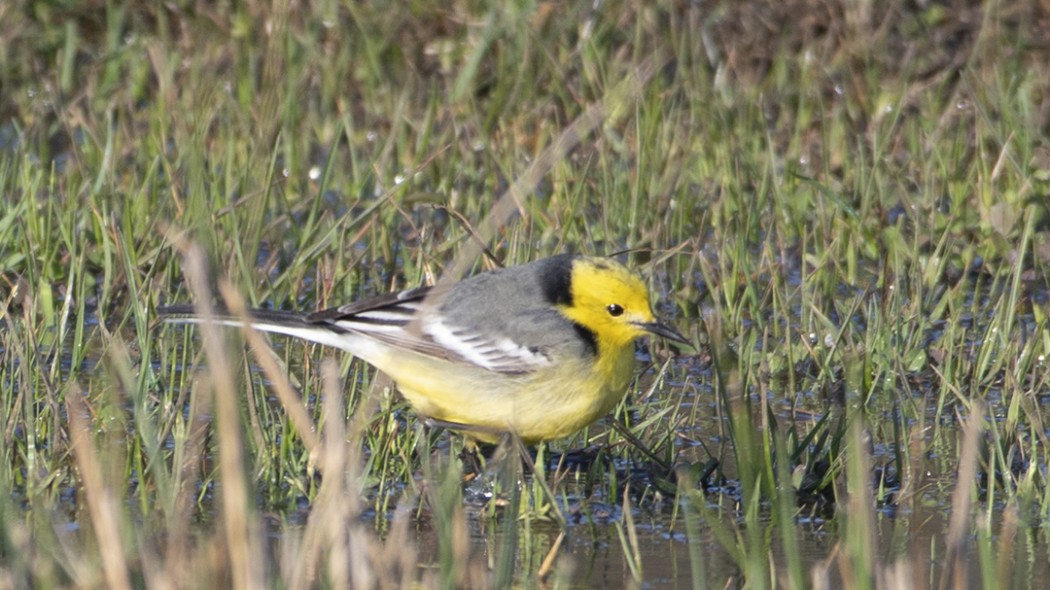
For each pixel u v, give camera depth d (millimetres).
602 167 16828
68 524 9562
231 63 20250
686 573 9156
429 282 13000
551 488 10703
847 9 20172
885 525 10016
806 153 18188
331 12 20484
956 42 20359
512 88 19453
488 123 18781
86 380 12375
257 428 10414
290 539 9328
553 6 20641
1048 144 16953
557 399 10516
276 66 19047
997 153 17719
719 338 10945
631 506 10461
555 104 19078
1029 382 12844
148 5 20938
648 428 11836
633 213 15922
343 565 7672
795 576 8125
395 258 15406
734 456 11297
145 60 20281
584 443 11609
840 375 13094
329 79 19656
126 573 7332
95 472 7711
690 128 18406
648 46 20094
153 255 14531
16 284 13922
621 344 10672
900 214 17078
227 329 10375
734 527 10016
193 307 10898
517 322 10477
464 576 8406
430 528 9914
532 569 9258
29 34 20500
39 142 19000
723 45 20375
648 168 17109
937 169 17312
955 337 13406
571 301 10602
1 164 16781
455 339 10531
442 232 16141
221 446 7316
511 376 10469
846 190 17109
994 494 10555
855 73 19938
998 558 9375
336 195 17859
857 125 19156
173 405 11094
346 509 7969
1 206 15477
